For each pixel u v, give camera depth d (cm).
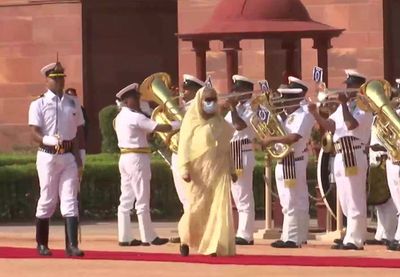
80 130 3747
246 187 4141
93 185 5316
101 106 7000
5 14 6856
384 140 3866
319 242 4181
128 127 4091
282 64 6297
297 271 3328
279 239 4200
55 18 6794
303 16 4728
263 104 4062
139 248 4009
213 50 6319
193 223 3666
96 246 4091
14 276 3303
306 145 4028
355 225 3925
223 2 4784
